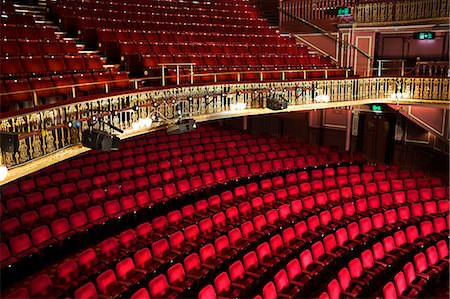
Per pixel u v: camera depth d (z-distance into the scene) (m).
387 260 6.25
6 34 8.02
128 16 11.15
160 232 6.41
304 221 6.79
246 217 7.08
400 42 11.71
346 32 11.98
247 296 5.52
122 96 6.79
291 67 10.95
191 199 8.00
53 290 4.78
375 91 10.62
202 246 6.07
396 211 7.63
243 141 10.70
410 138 12.08
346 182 8.93
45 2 10.41
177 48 10.23
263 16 14.15
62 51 8.37
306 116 13.32
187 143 10.23
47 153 5.47
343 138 12.80
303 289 5.77
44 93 6.51
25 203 6.50
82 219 6.24
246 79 9.87
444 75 10.42
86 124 6.14
